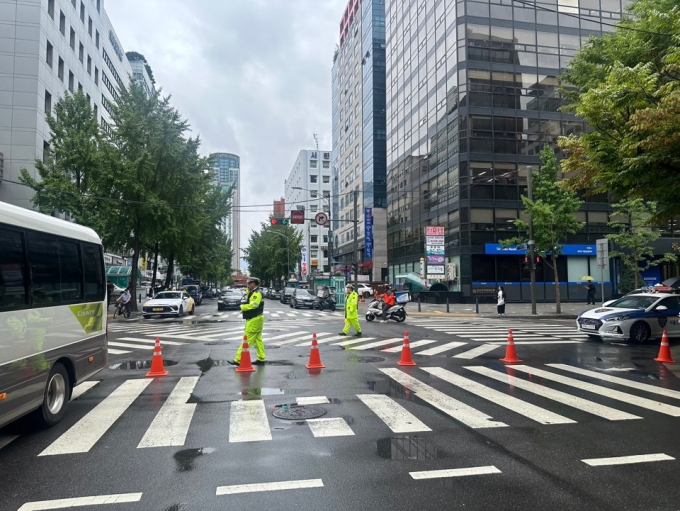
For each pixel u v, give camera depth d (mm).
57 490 4160
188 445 5305
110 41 52281
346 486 4219
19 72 31391
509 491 4121
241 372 9586
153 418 6383
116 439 5539
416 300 41469
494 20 38312
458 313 27797
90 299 7410
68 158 26422
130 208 27625
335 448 5188
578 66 14727
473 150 37406
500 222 37312
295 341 14617
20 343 5332
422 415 6480
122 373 9625
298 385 8367
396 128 53125
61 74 36250
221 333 17328
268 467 4656
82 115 27953
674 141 9008
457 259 38531
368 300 50094
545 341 14836
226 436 5598
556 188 26062
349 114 83812
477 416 6438
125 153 28094
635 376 9273
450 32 39344
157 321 23750
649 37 11969
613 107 9906
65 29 37031
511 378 9039
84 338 7125
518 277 37906
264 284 88688
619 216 38656
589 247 38281
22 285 5469
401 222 51125
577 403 7164
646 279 39156
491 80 37938
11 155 30906
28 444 5395
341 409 6781
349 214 81688
